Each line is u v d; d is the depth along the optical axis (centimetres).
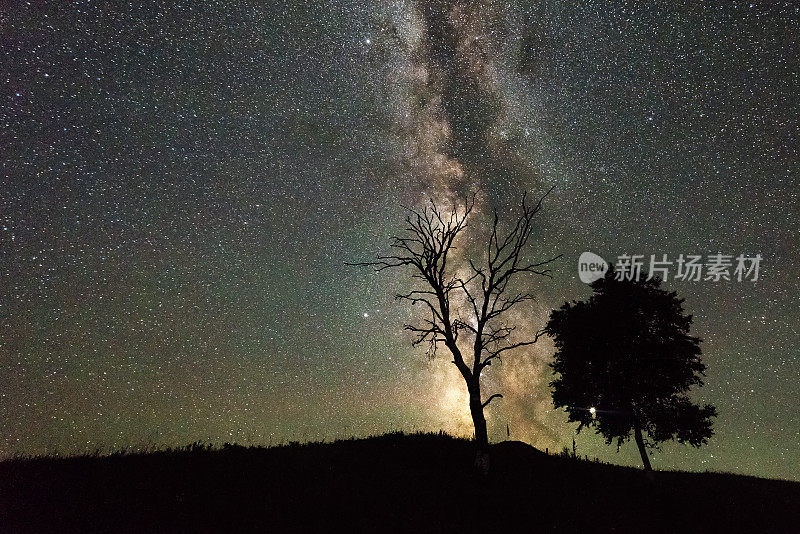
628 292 2031
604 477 1541
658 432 1925
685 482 1666
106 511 841
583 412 2055
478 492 1177
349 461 1368
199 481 1048
